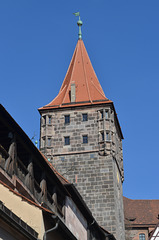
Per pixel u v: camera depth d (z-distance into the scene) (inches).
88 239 1182.9
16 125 813.9
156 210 3169.3
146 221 3051.2
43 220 754.2
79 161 1941.4
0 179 784.3
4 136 831.1
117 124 2155.5
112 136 1985.7
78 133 1990.7
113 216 1833.2
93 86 2139.5
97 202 1865.2
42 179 938.1
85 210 1151.0
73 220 1087.6
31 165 892.0
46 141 1988.2
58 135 1999.3
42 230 742.5
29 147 875.4
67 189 1061.1
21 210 748.6
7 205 746.2
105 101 2027.6
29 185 872.9
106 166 1916.8
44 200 922.7
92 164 1927.9
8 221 625.6
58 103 2073.1
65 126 2012.8
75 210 1117.7
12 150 825.5
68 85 2155.5
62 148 1972.2
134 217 3102.9
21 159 898.1
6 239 633.0
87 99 2062.0
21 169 862.5
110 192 1875.0
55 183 1000.2
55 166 1942.7
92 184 1895.9
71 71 2230.6
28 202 757.3
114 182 1913.1
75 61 2263.8
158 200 3282.5
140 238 2987.2
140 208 3201.3
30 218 744.3
